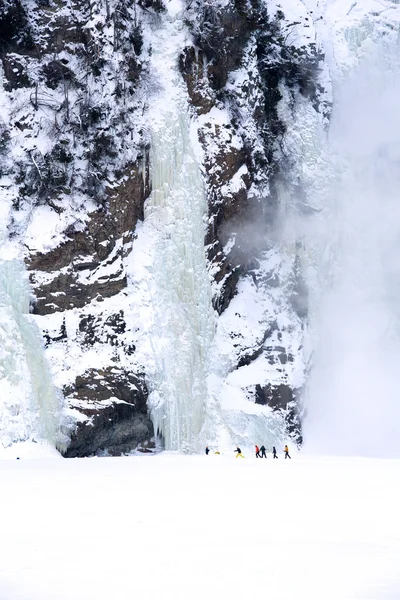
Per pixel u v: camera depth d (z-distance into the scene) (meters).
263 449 69.19
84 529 27.84
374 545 25.17
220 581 20.94
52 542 25.67
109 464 55.88
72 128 74.00
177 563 22.80
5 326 68.56
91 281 71.88
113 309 71.81
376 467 51.50
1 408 66.69
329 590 20.16
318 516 30.30
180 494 36.62
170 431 71.31
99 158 73.88
